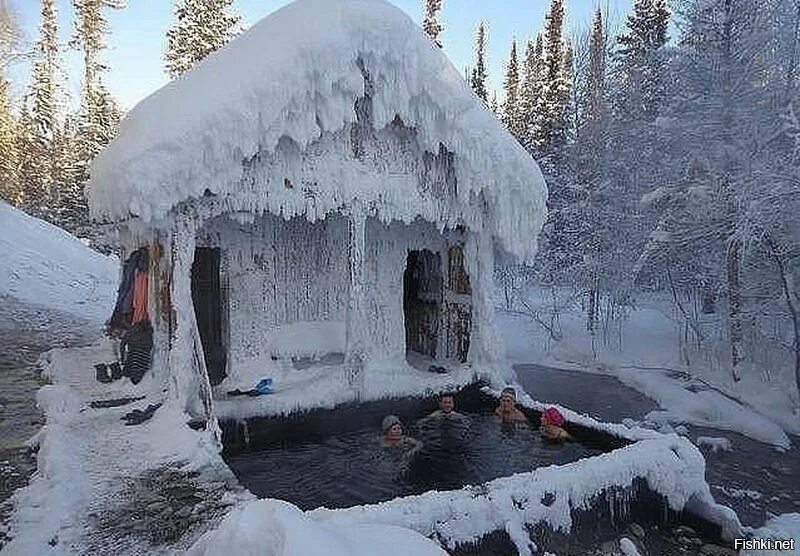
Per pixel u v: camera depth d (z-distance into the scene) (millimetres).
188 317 6547
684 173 14633
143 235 8266
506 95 38906
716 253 14633
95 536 4180
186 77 9211
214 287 8953
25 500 4793
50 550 4008
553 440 7668
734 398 12750
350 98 7461
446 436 7910
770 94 13219
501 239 8914
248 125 6574
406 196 8273
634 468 6062
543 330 19344
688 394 12539
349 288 7996
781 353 13805
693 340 16438
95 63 36625
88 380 8289
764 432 10516
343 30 7277
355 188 7840
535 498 5273
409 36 7844
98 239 30375
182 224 6570
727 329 15133
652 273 16812
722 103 13711
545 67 30781
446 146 8312
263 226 8500
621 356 16172
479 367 9180
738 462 9414
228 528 2725
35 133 35469
